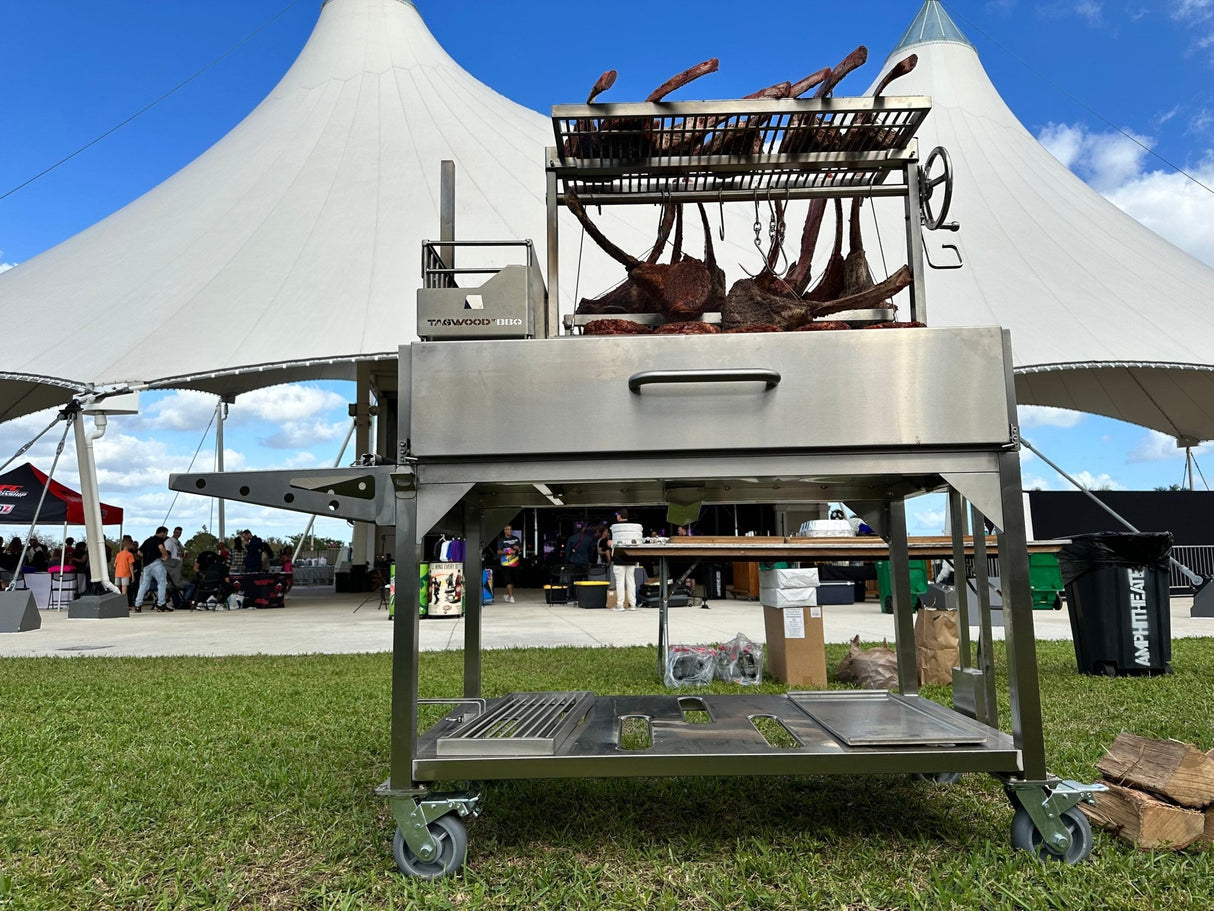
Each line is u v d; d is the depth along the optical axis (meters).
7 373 13.57
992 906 1.52
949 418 1.83
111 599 11.42
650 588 12.23
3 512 14.87
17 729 3.31
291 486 2.00
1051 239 19.22
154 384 13.12
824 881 1.65
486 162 18.73
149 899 1.65
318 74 21.69
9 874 1.75
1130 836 1.83
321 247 16.19
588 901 1.58
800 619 4.30
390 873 1.75
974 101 23.66
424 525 1.86
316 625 9.47
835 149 2.44
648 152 2.45
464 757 1.79
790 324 2.23
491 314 1.90
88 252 18.03
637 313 2.47
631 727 3.08
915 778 2.45
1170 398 21.33
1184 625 8.14
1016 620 1.81
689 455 1.86
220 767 2.64
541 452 1.84
